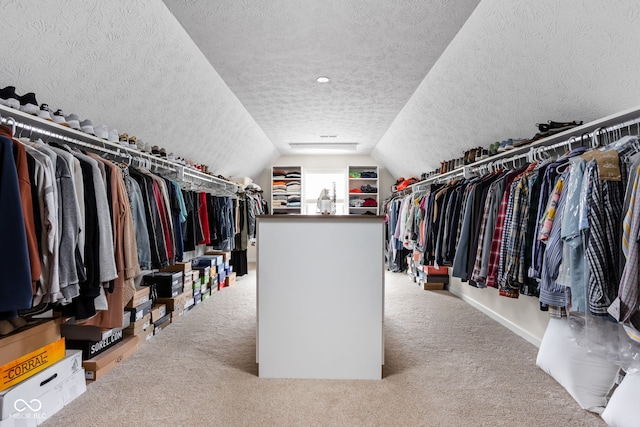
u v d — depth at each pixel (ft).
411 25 7.07
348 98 11.51
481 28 6.79
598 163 4.46
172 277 9.73
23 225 3.96
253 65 8.98
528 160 6.97
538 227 5.64
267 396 5.66
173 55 7.88
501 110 8.45
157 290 9.66
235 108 12.38
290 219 6.33
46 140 6.08
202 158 14.02
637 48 4.91
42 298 4.52
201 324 9.40
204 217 11.61
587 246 4.43
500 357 7.19
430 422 4.96
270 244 6.34
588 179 4.50
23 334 4.83
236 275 16.69
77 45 5.98
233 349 7.63
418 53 8.28
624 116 4.89
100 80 6.99
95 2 5.57
